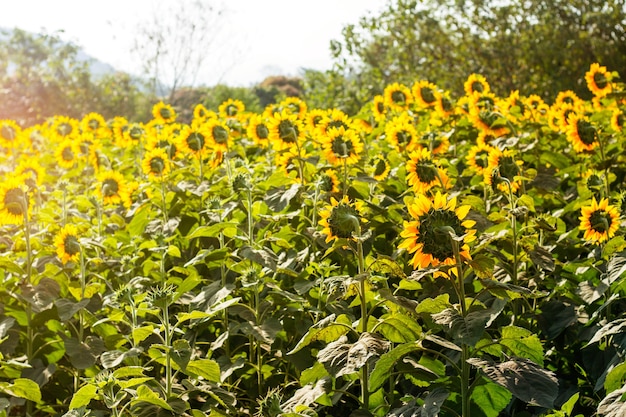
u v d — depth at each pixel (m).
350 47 15.52
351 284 2.99
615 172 5.42
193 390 3.30
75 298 4.34
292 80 36.22
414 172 4.04
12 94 23.30
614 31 16.41
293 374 4.09
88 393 3.03
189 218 4.98
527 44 15.91
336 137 4.55
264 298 4.16
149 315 4.48
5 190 4.37
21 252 4.85
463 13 16.38
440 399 2.71
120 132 8.34
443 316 2.71
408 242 2.82
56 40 24.41
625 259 3.54
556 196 4.91
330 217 3.12
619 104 6.67
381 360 2.82
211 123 5.63
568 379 4.01
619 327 3.09
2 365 3.96
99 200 5.29
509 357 2.80
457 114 6.71
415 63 16.77
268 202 4.50
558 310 3.90
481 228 4.13
